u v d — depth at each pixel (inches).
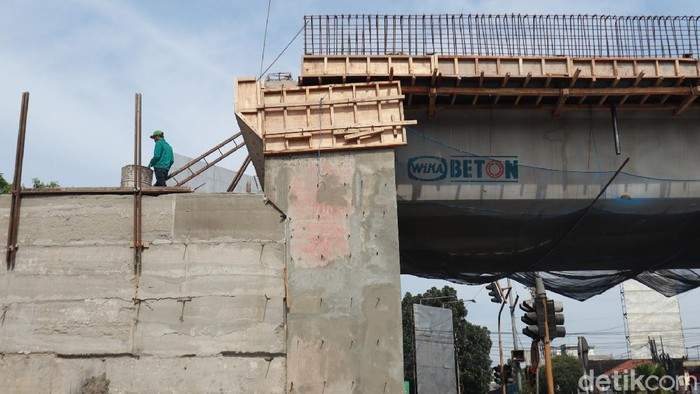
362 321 532.4
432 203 660.1
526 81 623.8
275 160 571.8
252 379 519.5
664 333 3319.4
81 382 516.1
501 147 668.1
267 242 549.0
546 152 669.3
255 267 542.6
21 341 522.9
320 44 620.4
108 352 521.3
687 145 680.4
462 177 659.4
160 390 515.2
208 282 537.3
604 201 671.1
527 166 665.0
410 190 654.5
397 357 523.2
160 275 538.0
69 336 524.4
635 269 845.2
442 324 1822.1
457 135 668.1
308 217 557.6
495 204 665.6
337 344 527.2
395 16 631.2
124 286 534.9
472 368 2600.9
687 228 731.4
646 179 670.5
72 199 553.6
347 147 570.3
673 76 633.0
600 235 746.2
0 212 550.6
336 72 607.8
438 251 770.2
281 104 582.2
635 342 3319.4
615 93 636.7
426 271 830.5
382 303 536.1
